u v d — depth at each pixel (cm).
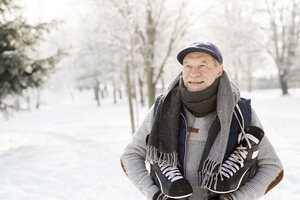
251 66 3234
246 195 119
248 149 115
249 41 2234
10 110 825
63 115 2173
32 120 1916
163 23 1198
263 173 125
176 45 1161
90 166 532
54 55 792
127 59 1355
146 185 130
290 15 2402
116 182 434
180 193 112
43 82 784
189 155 128
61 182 452
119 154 607
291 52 2455
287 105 1550
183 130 127
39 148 752
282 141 629
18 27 727
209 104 119
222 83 118
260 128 117
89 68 2542
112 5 894
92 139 841
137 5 795
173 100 127
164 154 123
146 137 132
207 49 114
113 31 1158
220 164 111
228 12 2009
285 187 366
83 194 397
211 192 121
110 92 4953
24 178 482
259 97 2427
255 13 2341
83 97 4372
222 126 113
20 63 705
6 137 1074
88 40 1744
